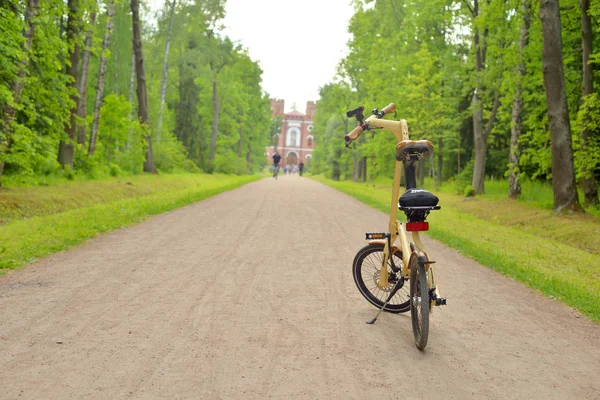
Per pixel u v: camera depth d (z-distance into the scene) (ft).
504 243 38.73
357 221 47.21
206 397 10.94
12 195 44.91
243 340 14.74
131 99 130.31
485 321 18.04
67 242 29.68
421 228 14.87
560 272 28.58
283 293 20.48
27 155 51.13
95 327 15.46
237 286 21.31
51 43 56.29
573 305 20.74
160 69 164.04
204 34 148.25
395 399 11.26
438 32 103.04
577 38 68.69
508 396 11.71
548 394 11.93
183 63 145.07
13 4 48.42
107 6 97.55
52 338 14.35
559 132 54.49
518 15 70.33
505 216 58.95
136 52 102.32
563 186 54.34
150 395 10.94
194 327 15.76
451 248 35.14
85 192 57.67
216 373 12.26
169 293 19.79
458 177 103.30
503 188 96.68
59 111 61.36
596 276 28.53
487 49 80.64
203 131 170.50
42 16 51.19
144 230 36.55
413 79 103.14
